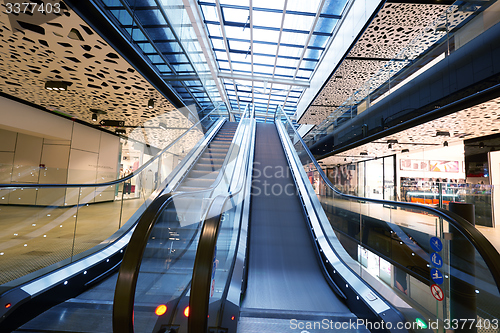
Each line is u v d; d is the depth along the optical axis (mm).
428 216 3027
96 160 11617
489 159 8156
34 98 7480
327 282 3076
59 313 2139
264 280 3086
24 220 3699
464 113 5430
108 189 4117
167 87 6461
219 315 2170
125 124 10719
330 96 10172
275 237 4172
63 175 8328
